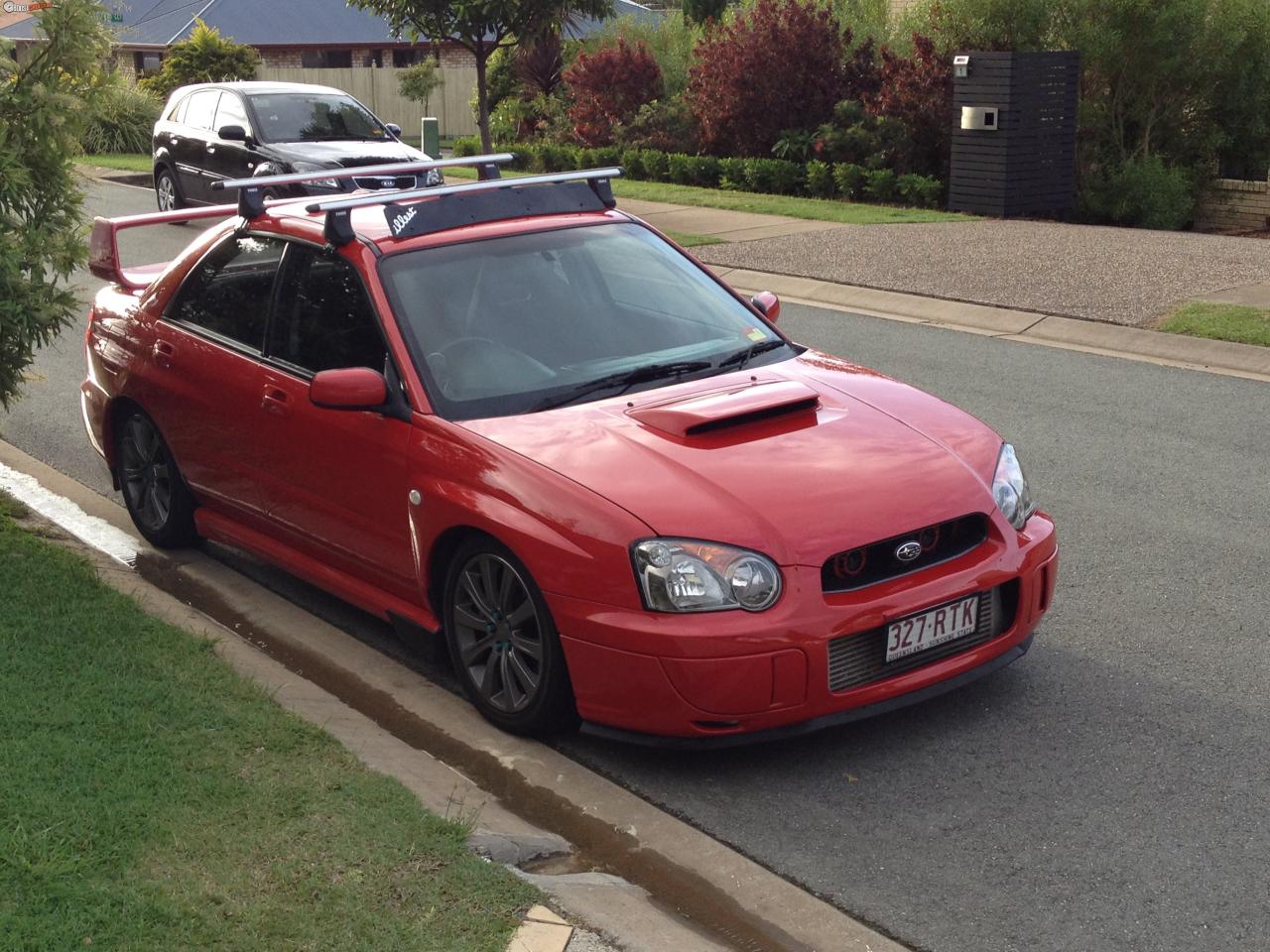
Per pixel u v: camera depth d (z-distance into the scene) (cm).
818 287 1386
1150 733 477
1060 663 534
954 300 1269
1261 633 558
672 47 2847
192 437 621
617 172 619
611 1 2050
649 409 493
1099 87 1973
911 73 2041
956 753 468
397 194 566
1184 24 1914
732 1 3014
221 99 1866
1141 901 382
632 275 572
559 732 489
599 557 437
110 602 552
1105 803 433
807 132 2184
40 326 629
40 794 389
